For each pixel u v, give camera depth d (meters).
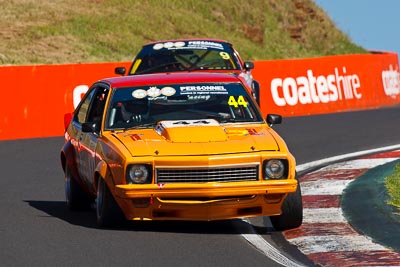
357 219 28.98
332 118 63.44
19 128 56.84
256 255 24.97
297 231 27.92
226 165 26.38
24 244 26.69
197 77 30.98
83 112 32.94
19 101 57.12
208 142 27.19
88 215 31.52
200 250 25.59
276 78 67.31
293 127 58.19
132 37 100.00
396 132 54.34
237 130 28.48
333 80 71.88
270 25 118.25
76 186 32.25
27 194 36.47
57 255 25.12
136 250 25.56
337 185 35.09
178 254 25.08
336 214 29.94
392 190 32.50
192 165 26.30
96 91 31.97
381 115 64.25
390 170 37.22
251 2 119.88
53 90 58.53
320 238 26.80
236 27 114.25
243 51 107.25
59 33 96.06
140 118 29.34
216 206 26.42
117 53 95.06
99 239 27.06
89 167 29.98
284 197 26.94
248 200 26.59
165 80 30.72
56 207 33.44
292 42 117.88
